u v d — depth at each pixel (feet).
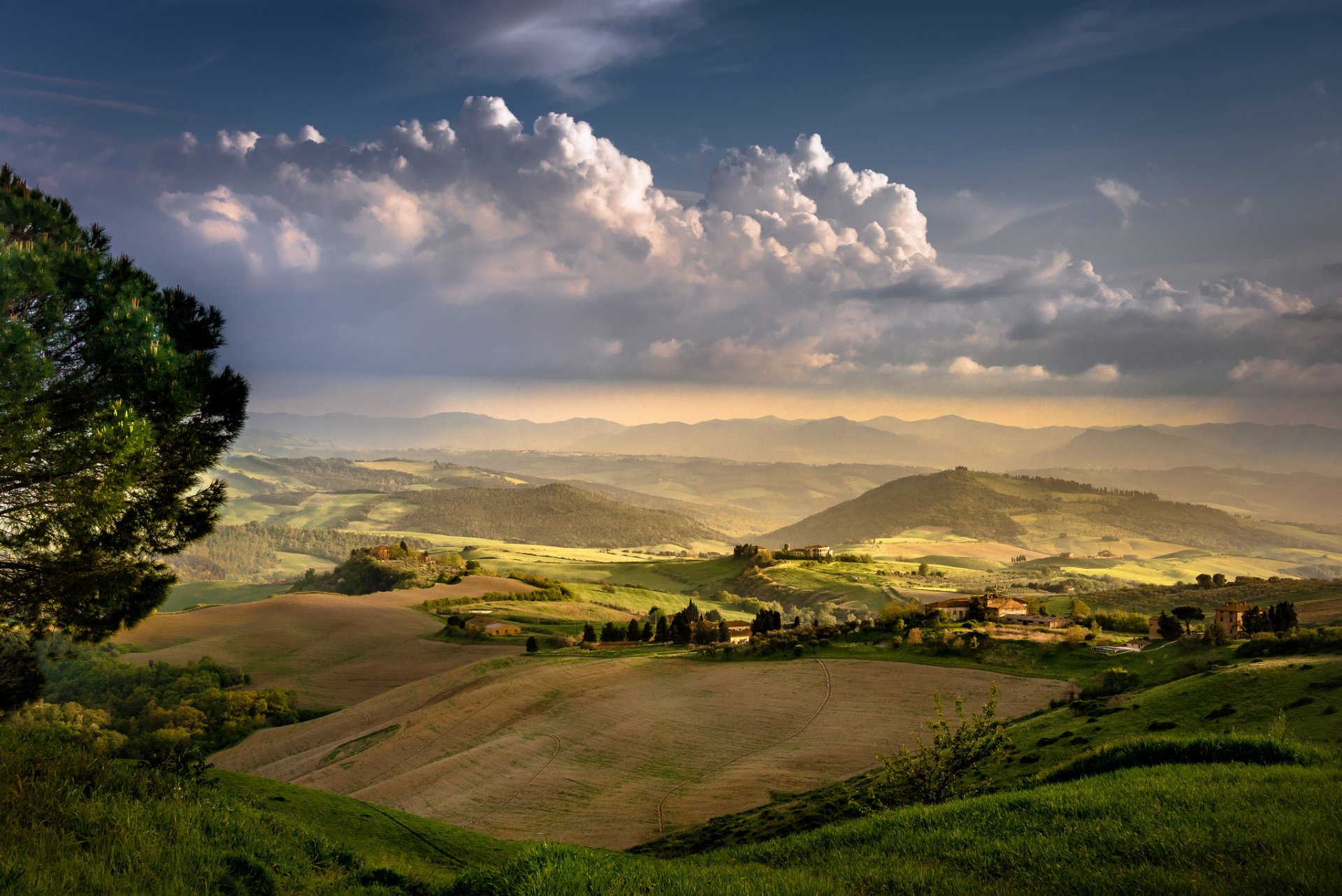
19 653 68.13
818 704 273.54
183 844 48.14
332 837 94.73
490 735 289.53
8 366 53.62
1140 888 39.09
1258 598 514.68
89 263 61.36
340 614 635.25
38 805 46.42
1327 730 107.55
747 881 45.65
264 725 409.08
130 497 65.16
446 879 60.90
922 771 90.63
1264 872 38.19
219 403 70.44
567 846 53.93
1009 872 44.83
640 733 267.39
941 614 387.55
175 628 579.07
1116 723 146.30
